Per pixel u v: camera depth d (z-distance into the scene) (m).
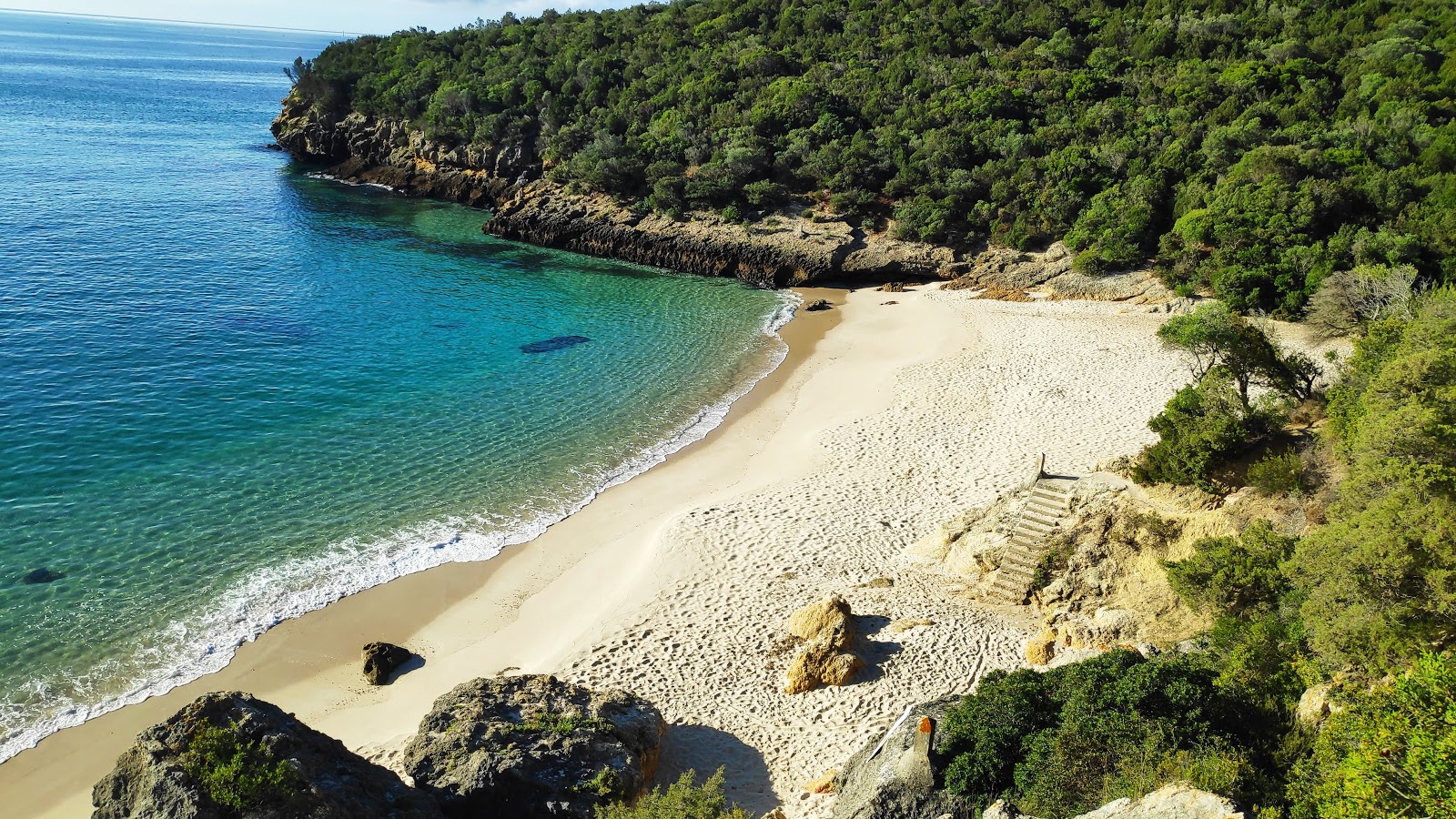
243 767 14.05
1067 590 24.06
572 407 39.88
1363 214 53.06
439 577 26.98
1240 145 62.03
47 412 34.81
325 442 34.81
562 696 19.53
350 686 22.42
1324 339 41.78
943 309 55.09
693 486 33.06
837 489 31.70
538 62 92.75
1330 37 76.25
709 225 68.88
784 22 94.50
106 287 51.00
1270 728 15.57
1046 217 61.66
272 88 189.00
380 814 14.80
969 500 30.36
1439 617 14.86
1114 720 15.63
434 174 86.94
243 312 49.09
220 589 25.62
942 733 16.97
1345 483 18.92
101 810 14.23
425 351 45.62
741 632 23.72
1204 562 20.95
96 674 22.08
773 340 50.16
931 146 68.94
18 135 96.44
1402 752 12.04
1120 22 85.50
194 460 32.56
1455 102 62.53
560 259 68.75
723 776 18.72
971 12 91.44
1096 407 37.72
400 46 102.69
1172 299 52.69
